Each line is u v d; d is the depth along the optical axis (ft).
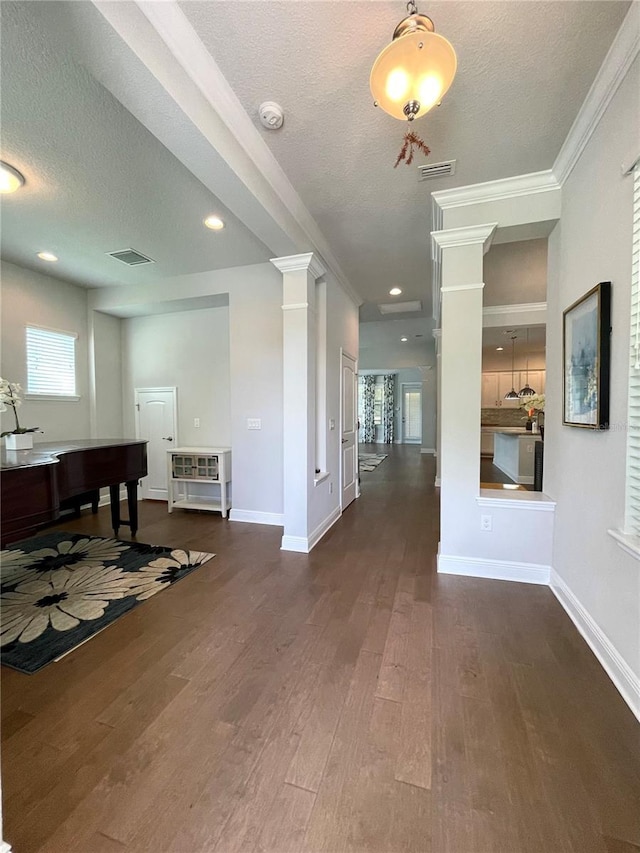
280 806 3.87
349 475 16.61
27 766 4.30
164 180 8.13
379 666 5.98
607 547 6.02
